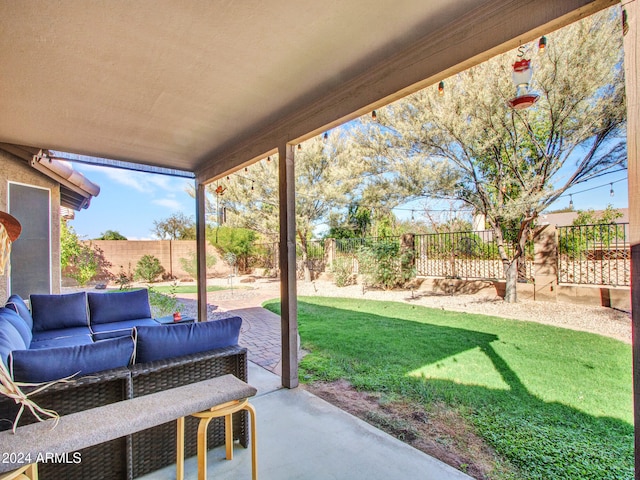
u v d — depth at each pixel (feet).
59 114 11.45
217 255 47.26
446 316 20.63
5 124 12.37
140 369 6.67
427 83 7.80
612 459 7.29
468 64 7.01
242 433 8.04
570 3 5.44
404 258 29.27
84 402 6.20
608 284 21.21
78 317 14.74
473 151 19.99
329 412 9.63
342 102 9.64
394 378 11.85
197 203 19.27
